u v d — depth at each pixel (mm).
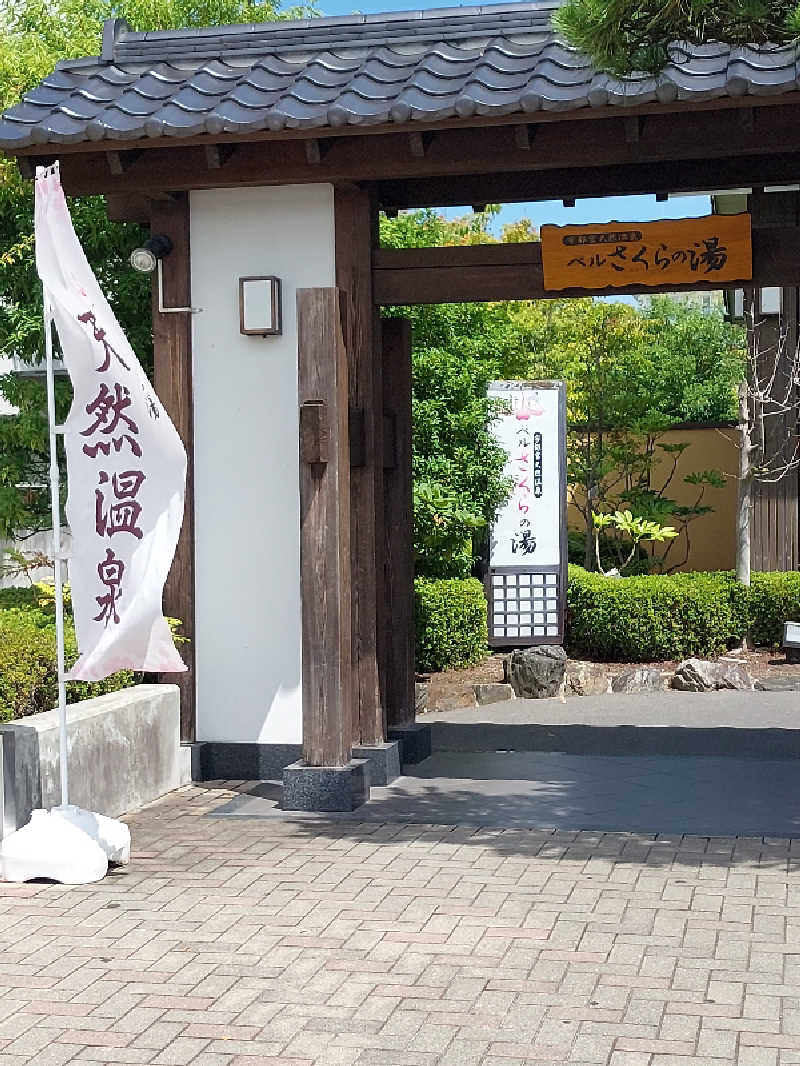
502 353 13383
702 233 7340
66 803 6254
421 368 11914
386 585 8625
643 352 17688
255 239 8055
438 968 4805
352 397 7914
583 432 16969
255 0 15500
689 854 6277
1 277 11414
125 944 5156
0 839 6344
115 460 6258
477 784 7973
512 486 13094
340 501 7355
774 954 4863
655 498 16719
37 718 6832
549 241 7543
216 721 8195
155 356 8211
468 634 12484
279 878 6004
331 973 4781
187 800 7645
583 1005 4430
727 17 5973
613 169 8102
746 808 7262
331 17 8234
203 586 8203
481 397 12305
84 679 6223
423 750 8773
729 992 4508
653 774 8234
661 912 5375
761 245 7359
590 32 5895
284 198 7996
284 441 8062
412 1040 4188
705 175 8008
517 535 13180
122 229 11219
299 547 8047
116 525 6250
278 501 8086
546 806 7363
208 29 8406
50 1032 4316
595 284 7535
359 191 7848
